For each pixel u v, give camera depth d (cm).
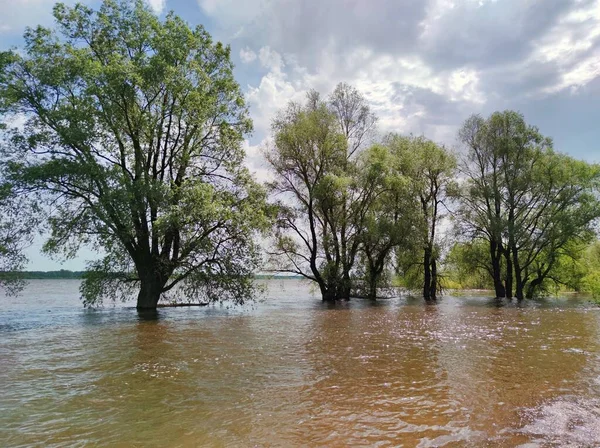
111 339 1534
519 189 3766
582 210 3659
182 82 2341
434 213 3888
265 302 3525
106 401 805
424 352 1277
